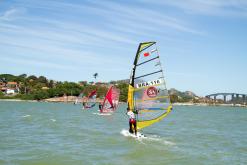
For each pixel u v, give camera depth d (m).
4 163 17.22
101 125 40.69
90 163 17.92
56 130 32.94
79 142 24.95
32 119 47.50
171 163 18.50
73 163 17.83
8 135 27.84
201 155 20.98
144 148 22.67
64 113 69.81
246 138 31.31
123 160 18.89
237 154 21.94
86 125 40.06
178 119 60.59
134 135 28.22
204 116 80.19
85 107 99.12
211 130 38.66
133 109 27.05
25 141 24.70
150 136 29.42
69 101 198.62
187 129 38.56
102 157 19.52
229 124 51.34
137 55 26.19
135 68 26.42
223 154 21.70
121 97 171.00
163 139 27.64
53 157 19.09
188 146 24.38
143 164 18.05
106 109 69.06
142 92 26.41
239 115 96.62
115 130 34.19
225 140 29.14
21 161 17.86
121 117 59.34
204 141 27.80
